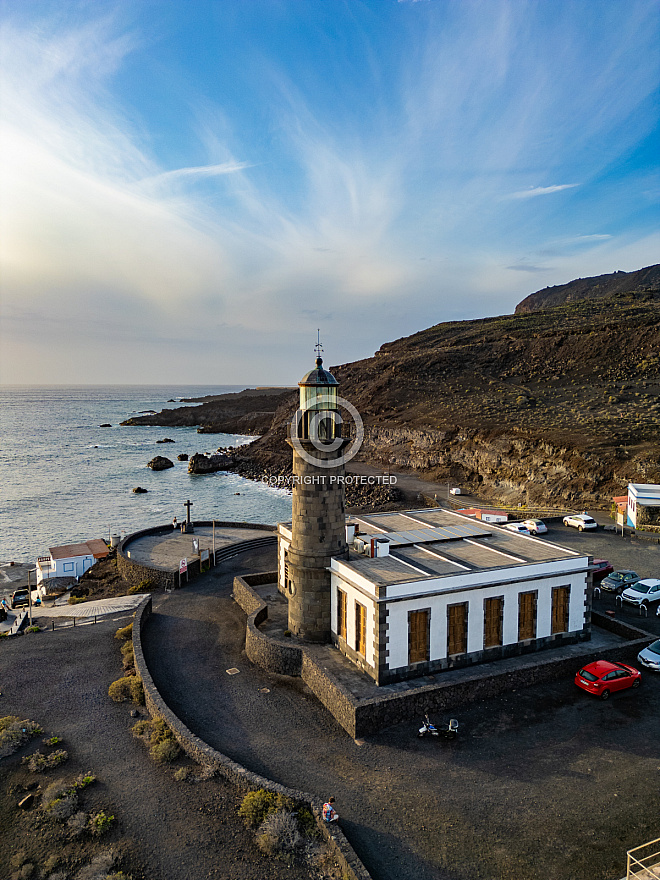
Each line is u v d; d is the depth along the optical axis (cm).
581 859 1419
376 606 2166
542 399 9138
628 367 9581
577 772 1764
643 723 2031
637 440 6375
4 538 6438
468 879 1365
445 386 11169
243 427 19362
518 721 2055
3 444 15612
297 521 2623
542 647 2503
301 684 2423
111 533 6600
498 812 1594
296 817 1555
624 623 2728
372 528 3247
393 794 1680
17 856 1454
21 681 2434
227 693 2339
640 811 1588
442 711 2120
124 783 1742
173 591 3653
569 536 4631
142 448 15075
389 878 1370
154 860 1437
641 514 4722
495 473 7450
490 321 17488
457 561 2548
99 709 2206
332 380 2550
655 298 15150
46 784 1738
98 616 3225
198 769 1809
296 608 2652
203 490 9388
